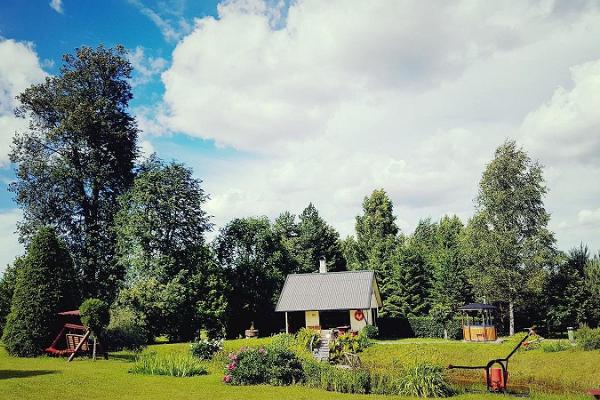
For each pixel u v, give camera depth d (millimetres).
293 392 18062
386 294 58594
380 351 34188
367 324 46062
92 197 44875
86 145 43344
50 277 27469
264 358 21141
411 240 88250
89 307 25141
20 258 37719
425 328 47250
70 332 27359
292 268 62188
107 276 44469
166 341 43688
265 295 56969
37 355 26359
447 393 18781
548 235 43500
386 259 67750
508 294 44625
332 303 47344
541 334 44781
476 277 46844
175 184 44688
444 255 55156
